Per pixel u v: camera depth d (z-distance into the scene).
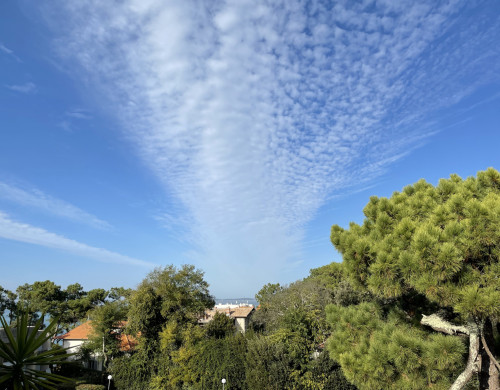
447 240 7.43
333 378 21.80
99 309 36.66
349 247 9.86
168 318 34.75
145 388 30.81
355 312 9.84
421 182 11.64
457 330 9.09
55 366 32.06
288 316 25.45
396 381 8.28
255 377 22.61
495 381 8.62
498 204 7.50
